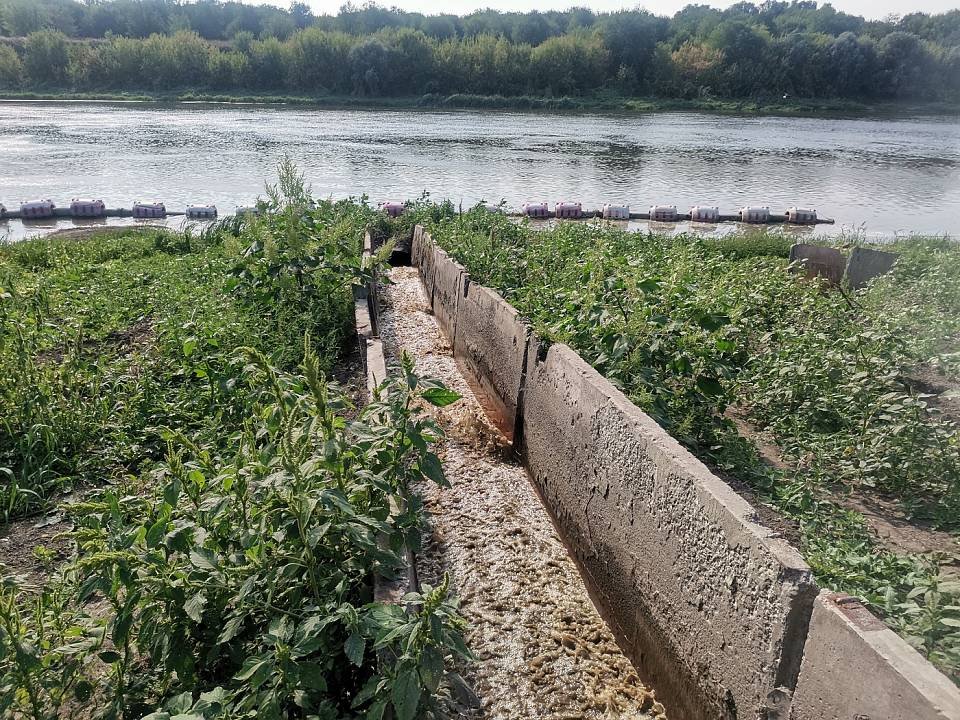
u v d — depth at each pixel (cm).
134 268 1062
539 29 9081
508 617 434
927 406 590
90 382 594
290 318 744
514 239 1155
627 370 544
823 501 483
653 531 377
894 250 1238
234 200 2055
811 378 610
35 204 1788
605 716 368
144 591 282
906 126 5378
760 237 1495
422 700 282
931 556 426
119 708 285
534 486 576
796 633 275
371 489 353
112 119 4288
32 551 419
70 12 9006
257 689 254
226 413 555
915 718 219
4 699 264
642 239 1262
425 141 3569
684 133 4362
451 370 823
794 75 7312
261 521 302
